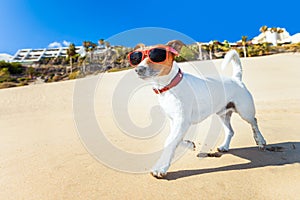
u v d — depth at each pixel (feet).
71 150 11.85
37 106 38.37
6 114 32.55
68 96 45.55
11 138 16.30
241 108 10.99
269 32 249.96
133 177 8.47
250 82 49.32
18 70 139.44
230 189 7.45
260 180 8.00
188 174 8.65
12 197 7.36
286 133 14.06
